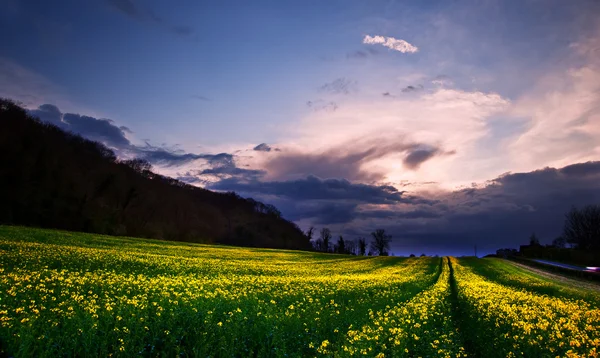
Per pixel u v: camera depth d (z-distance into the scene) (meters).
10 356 8.20
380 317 13.82
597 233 100.88
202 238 109.75
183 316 12.15
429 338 11.96
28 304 12.48
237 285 22.47
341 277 31.86
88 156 97.56
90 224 73.38
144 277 22.48
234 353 9.73
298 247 145.25
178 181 153.50
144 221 96.31
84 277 18.48
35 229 53.09
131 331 10.36
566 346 11.06
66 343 9.12
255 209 167.88
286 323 12.65
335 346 10.84
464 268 59.38
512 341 11.75
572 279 50.25
